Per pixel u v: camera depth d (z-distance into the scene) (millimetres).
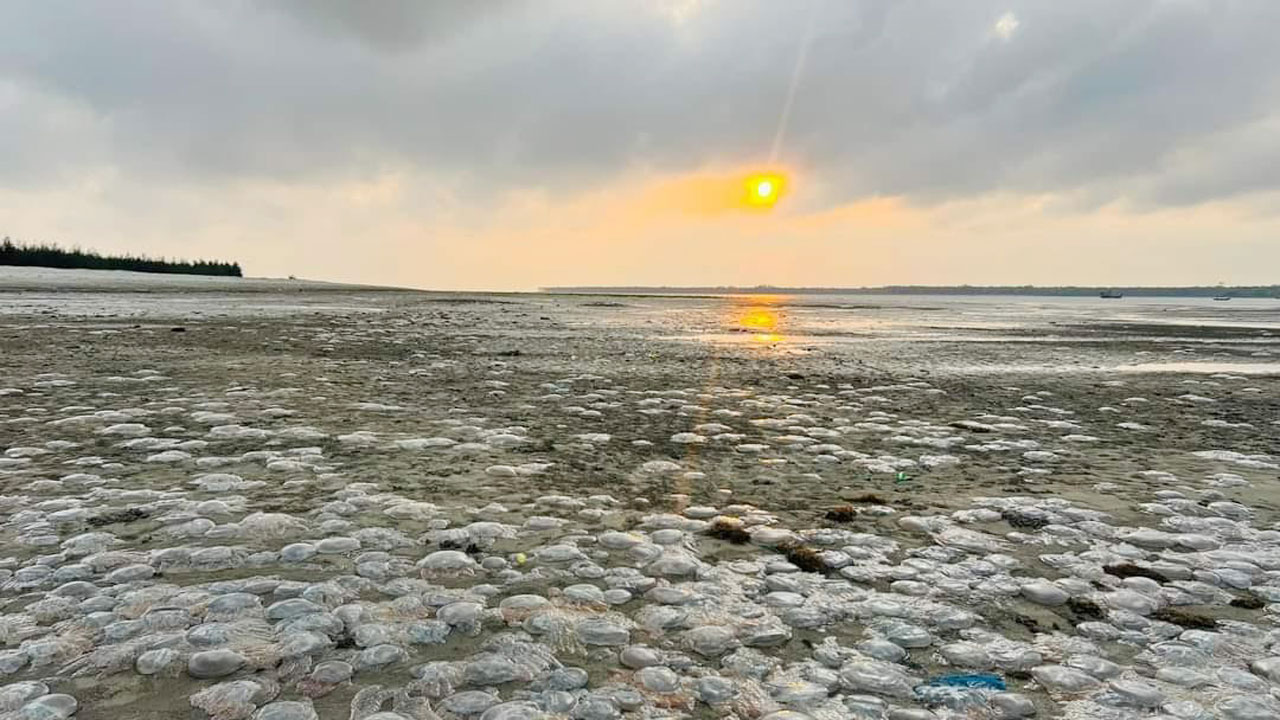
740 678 3062
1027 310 67875
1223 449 7719
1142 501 5734
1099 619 3668
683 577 4113
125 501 5152
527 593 3863
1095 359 18359
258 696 2814
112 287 47219
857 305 77500
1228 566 4355
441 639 3336
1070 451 7531
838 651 3307
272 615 3467
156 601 3578
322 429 7719
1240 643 3420
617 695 2895
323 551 4332
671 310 48000
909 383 12688
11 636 3211
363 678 2980
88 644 3162
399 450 6910
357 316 29016
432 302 46344
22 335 16469
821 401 10500
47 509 4938
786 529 4949
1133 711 2857
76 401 8828
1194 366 16797
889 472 6566
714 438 7855
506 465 6469
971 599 3887
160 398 9195
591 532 4844
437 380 11688
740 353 17875
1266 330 34094
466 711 2760
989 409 10070
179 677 2936
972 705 2873
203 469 6051
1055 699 2941
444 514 5090
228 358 13633
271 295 47312
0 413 7988
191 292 47250
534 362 14680
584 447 7289
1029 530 5035
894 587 4027
